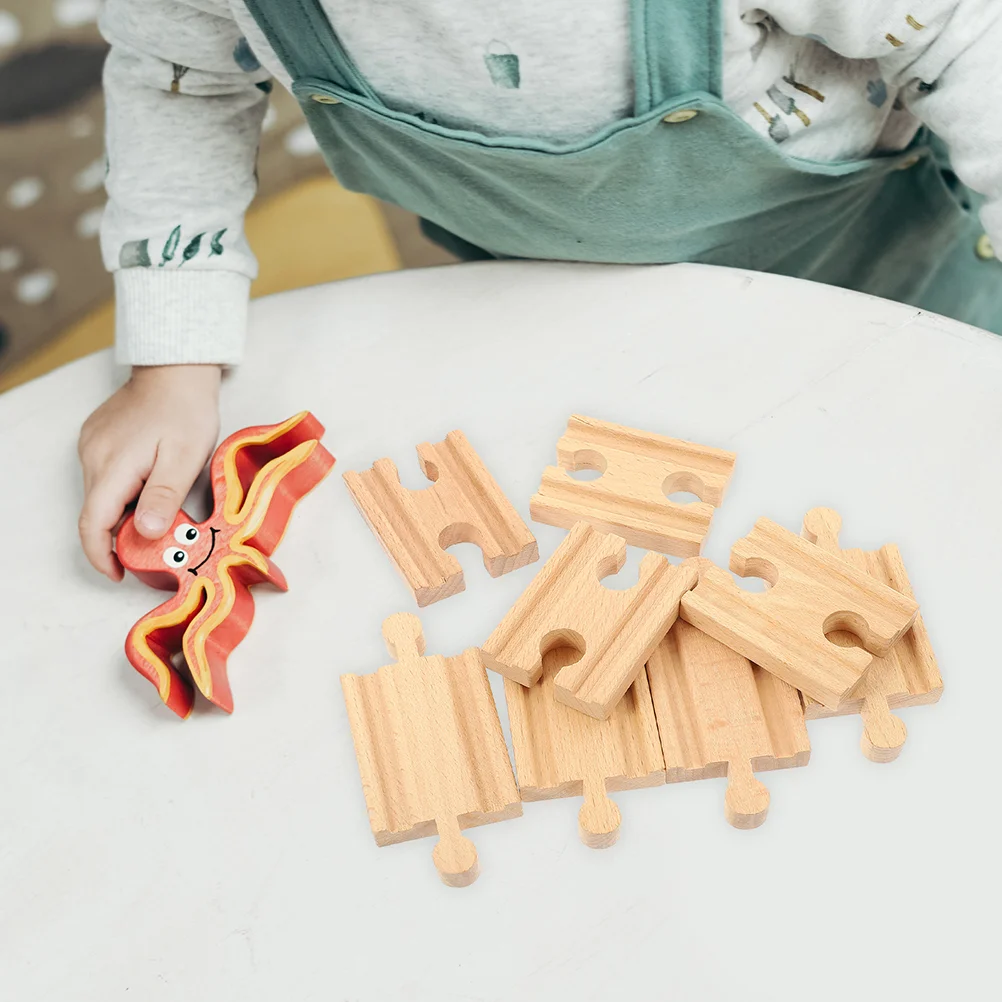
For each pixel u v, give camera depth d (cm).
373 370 90
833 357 85
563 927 64
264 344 93
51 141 164
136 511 82
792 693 70
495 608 77
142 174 96
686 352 87
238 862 68
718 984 61
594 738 70
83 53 163
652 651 73
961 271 111
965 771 67
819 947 62
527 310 92
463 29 81
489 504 80
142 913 67
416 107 88
